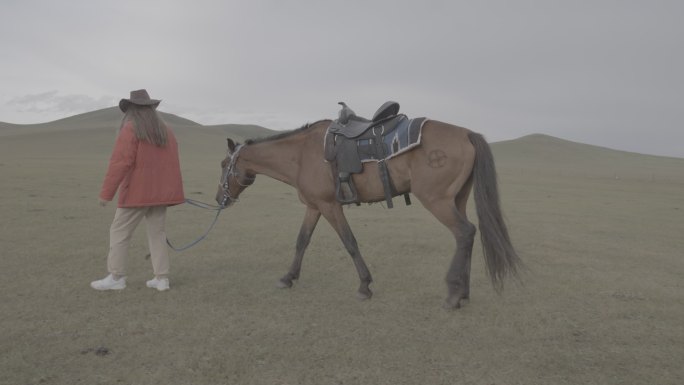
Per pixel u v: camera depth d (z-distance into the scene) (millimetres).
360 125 4797
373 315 4418
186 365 3340
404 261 6594
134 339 3758
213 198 13922
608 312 4602
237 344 3701
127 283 5258
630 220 11797
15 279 5234
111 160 4676
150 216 5004
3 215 9250
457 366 3416
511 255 4387
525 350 3705
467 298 4734
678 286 5586
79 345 3627
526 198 17406
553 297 5055
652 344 3873
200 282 5355
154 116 4844
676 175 48125
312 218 5340
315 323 4180
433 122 4660
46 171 20562
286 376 3219
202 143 65938
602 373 3355
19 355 3438
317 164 5016
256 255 6734
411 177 4578
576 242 8359
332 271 6000
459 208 4887
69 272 5555
